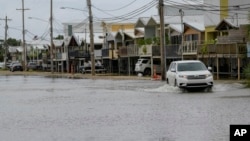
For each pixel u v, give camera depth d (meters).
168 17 121.69
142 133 26.50
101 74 134.62
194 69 57.59
